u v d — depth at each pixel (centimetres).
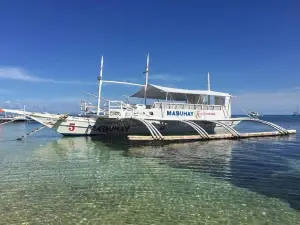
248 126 6288
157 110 2980
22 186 1175
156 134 2566
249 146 2388
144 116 2872
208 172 1438
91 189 1140
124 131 3028
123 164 1616
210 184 1223
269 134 3266
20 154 1933
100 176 1342
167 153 1994
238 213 904
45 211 911
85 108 3114
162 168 1518
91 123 2920
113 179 1291
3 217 864
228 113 3541
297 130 4544
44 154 1934
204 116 3288
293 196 1067
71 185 1193
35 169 1480
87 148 2200
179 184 1218
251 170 1486
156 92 3259
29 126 5825
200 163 1656
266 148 2275
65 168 1508
